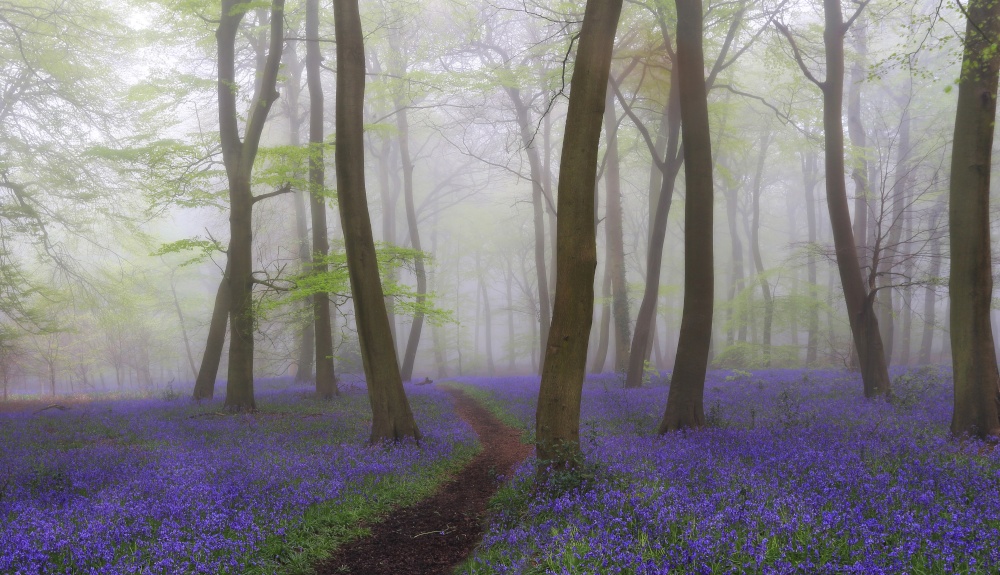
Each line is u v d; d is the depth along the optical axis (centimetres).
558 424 944
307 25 2505
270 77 2012
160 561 618
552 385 952
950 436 1138
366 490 962
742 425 1366
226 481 945
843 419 1378
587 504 729
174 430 1569
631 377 2622
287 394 2641
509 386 2892
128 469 1079
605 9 945
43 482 997
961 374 1170
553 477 837
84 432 1602
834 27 1977
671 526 610
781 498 676
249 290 2000
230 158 2053
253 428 1588
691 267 1417
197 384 2416
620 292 3359
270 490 915
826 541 542
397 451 1244
